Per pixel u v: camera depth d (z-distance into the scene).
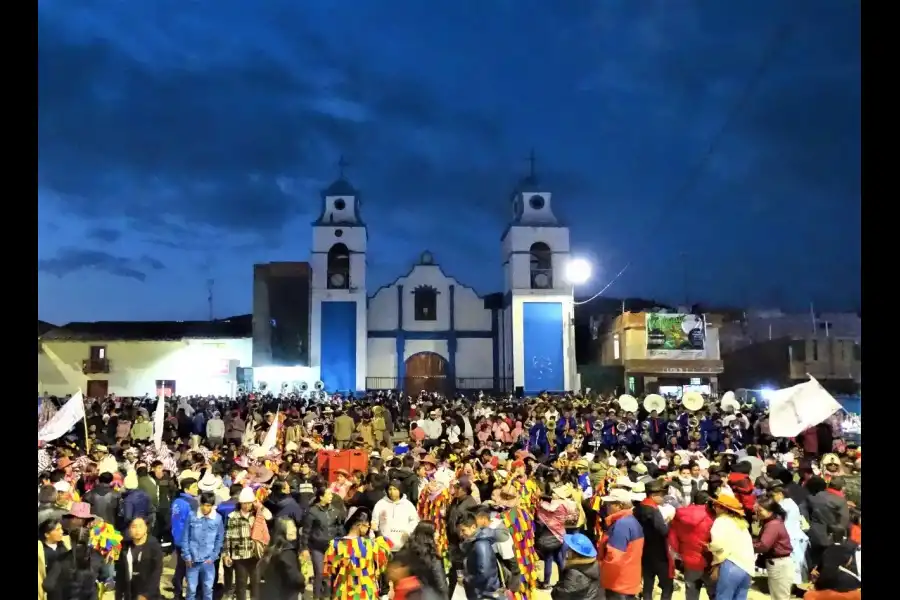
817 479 10.94
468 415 29.95
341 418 25.78
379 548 8.29
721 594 8.34
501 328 51.75
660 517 9.55
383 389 49.47
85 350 49.41
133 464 15.30
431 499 12.17
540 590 11.57
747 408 27.52
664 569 9.51
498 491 10.98
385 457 17.20
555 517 11.50
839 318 50.03
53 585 7.94
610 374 48.81
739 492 10.79
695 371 46.88
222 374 49.53
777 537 9.01
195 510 11.18
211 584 10.16
